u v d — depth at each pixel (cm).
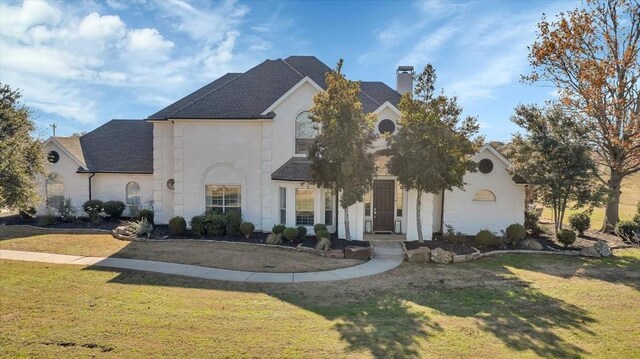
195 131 2162
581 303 1082
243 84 2327
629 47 2152
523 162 1964
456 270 1442
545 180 1869
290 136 2122
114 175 2561
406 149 1670
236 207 2184
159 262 1475
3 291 1071
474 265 1523
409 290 1190
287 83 2328
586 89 2211
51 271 1302
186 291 1127
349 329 866
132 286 1158
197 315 925
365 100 2242
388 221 2130
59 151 2522
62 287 1125
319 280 1285
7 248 1670
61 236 1981
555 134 1902
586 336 854
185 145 2167
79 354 714
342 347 771
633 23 2234
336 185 1762
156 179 2341
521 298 1122
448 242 1850
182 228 2039
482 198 2111
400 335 839
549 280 1316
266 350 748
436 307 1038
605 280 1321
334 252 1625
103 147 2706
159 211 2342
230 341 783
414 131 1656
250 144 2152
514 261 1593
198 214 2180
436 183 1697
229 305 1010
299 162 2091
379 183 2122
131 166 2555
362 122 1662
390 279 1312
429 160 1670
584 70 2173
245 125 2148
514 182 2078
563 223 2466
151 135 2789
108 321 872
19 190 1311
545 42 2286
